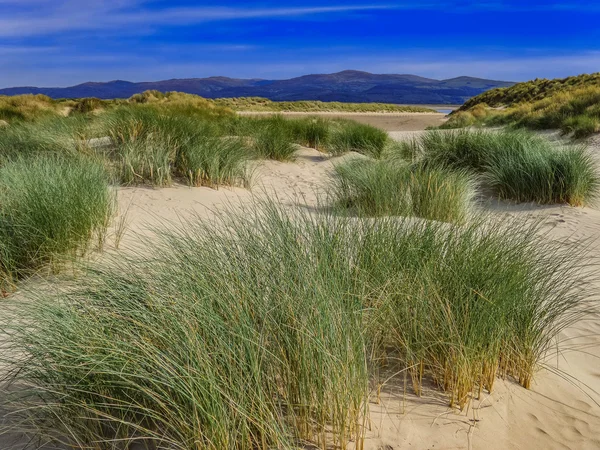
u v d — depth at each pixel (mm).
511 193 7691
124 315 2145
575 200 7230
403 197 5816
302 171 10133
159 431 1842
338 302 2139
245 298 2166
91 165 6062
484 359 2312
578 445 2053
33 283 3291
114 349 1854
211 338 1954
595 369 2826
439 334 2354
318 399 1877
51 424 1927
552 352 2980
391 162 8258
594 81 33969
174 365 1818
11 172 4957
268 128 12008
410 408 2129
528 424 2162
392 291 2541
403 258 2871
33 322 2240
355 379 1924
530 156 7801
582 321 3371
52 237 3742
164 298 2205
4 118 17297
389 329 2461
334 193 7008
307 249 2699
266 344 1981
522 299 2582
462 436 1995
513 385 2475
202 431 1719
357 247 2916
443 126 27469
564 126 17359
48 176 4676
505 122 24578
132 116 8781
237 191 7387
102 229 4371
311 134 14039
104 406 1862
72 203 4168
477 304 2367
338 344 1961
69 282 2979
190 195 6566
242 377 1809
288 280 2217
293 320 2004
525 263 2877
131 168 6898
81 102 22703
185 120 9211
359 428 1957
